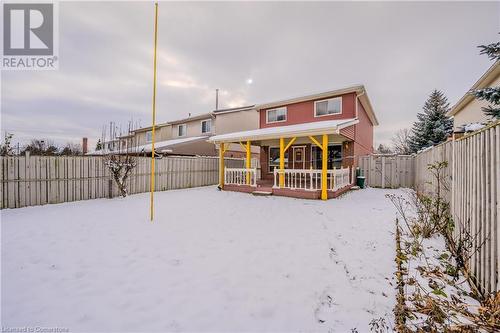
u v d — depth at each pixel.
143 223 5.77
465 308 2.37
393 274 3.23
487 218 2.56
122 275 3.22
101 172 9.43
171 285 2.99
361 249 4.14
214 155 19.95
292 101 13.52
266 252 4.08
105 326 2.26
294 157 14.06
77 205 7.92
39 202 7.71
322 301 2.72
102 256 3.81
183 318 2.39
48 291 2.81
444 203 4.63
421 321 2.21
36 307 2.52
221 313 2.48
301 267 3.53
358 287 2.98
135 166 10.35
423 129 21.36
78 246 4.21
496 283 2.33
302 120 13.38
